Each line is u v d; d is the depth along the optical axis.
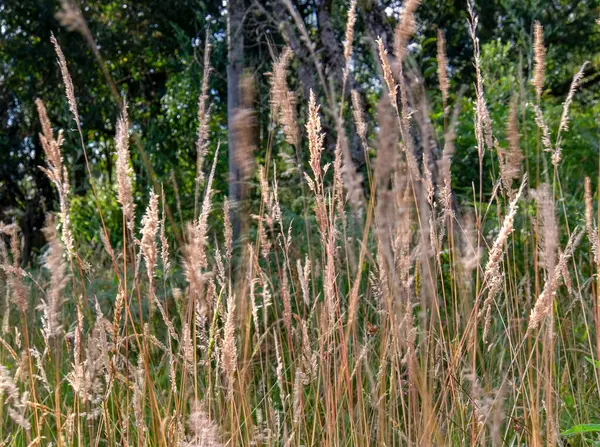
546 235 1.54
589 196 1.83
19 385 2.36
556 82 10.95
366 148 1.79
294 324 2.59
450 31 11.12
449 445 1.75
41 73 12.43
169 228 3.57
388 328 1.94
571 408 2.26
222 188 5.51
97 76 12.38
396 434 1.94
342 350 1.77
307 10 4.87
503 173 1.95
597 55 11.86
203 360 1.90
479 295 1.72
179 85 7.64
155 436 1.78
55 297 1.62
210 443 1.53
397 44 1.71
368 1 3.79
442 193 1.85
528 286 2.03
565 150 4.85
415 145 2.89
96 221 5.89
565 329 2.39
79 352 1.70
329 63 4.02
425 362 1.68
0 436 1.96
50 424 2.29
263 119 3.44
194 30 11.69
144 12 12.44
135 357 2.38
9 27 12.30
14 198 12.37
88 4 12.85
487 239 2.65
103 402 1.73
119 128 1.62
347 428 2.07
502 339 2.28
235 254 2.77
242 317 2.02
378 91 3.86
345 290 2.51
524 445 1.95
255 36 4.61
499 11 10.48
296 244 3.03
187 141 7.49
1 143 12.23
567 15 11.76
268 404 2.03
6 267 1.77
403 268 1.66
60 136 1.64
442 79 1.96
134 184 5.23
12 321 2.64
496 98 4.70
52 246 1.58
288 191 3.35
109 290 3.20
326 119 3.77
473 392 1.69
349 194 1.37
